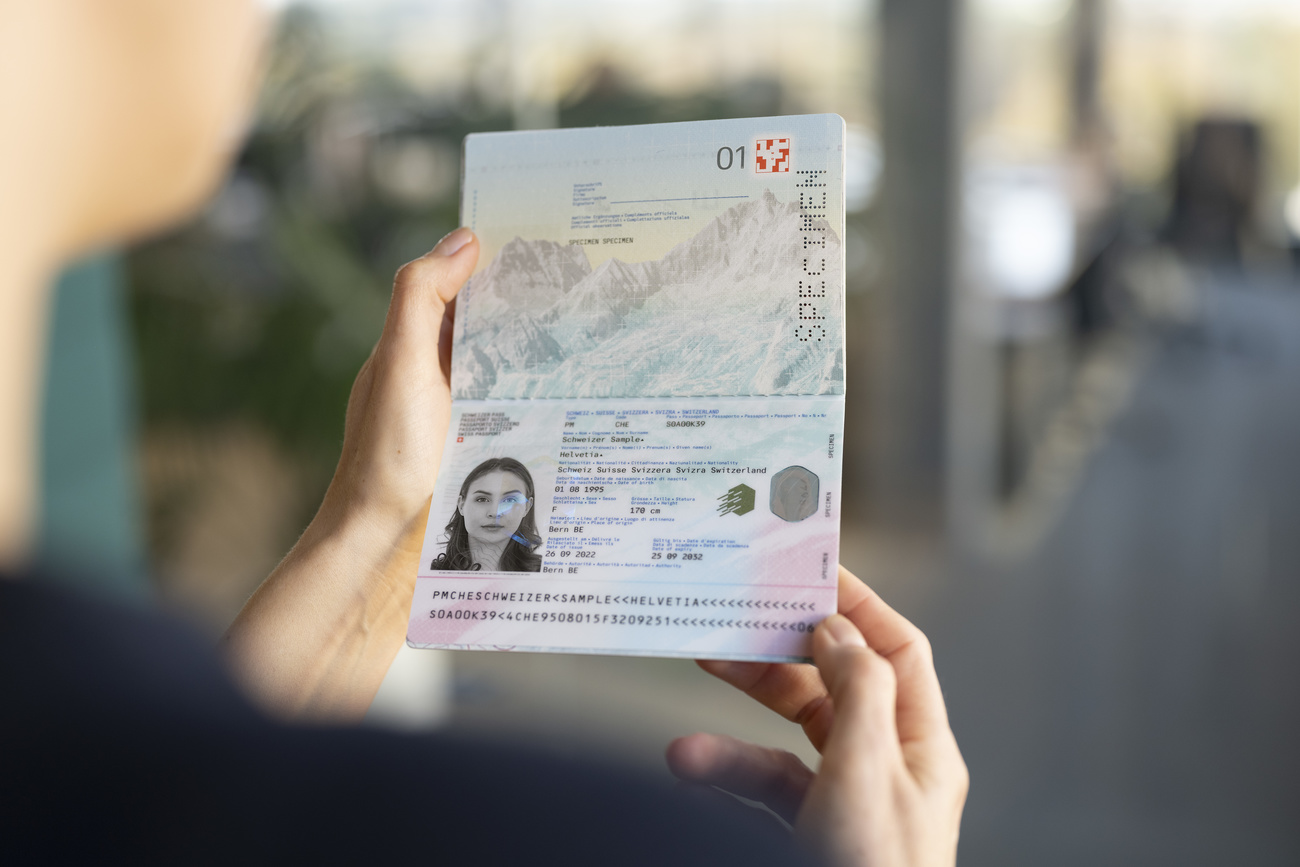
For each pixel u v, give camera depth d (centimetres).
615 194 104
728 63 364
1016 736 273
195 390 308
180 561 302
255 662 92
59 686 27
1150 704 287
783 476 93
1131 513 445
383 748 32
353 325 311
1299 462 498
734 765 76
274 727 31
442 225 308
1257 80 923
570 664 283
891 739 68
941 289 388
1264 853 221
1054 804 242
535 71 313
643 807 34
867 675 70
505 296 104
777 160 102
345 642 97
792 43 372
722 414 97
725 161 102
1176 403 614
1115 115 725
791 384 97
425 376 102
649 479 95
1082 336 627
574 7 335
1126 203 717
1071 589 368
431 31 302
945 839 70
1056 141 630
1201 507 448
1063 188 600
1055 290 582
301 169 307
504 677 268
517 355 102
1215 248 789
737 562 90
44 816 27
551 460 97
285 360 309
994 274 452
